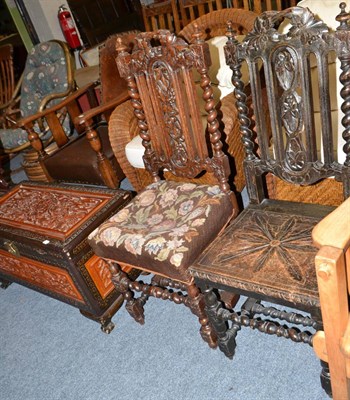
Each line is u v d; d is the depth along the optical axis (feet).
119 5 16.88
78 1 15.53
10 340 6.26
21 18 16.06
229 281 4.01
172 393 4.78
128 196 5.92
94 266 5.52
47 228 5.61
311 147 4.33
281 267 3.94
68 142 9.39
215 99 7.01
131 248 4.71
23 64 16.69
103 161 7.94
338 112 5.62
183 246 4.45
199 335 5.40
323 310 2.79
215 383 4.74
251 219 4.74
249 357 4.91
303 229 4.34
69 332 6.09
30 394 5.30
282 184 5.74
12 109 11.98
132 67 5.15
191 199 5.18
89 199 6.05
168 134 5.39
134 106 5.43
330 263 2.46
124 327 5.87
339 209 2.78
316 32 3.75
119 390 5.00
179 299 5.03
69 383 5.29
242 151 6.85
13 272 6.67
